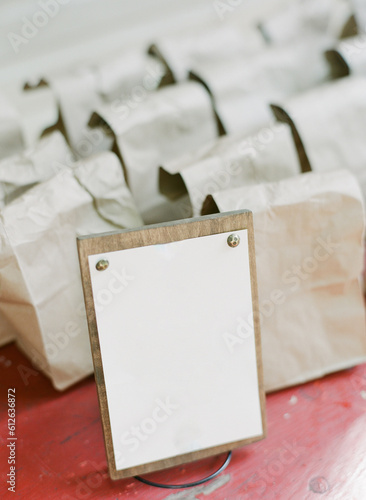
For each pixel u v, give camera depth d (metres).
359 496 0.55
